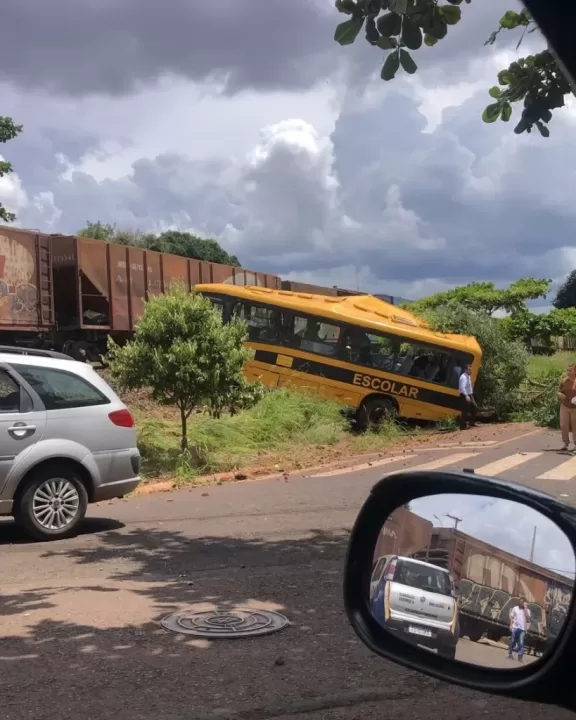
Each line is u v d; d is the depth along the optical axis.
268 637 5.29
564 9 1.87
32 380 8.52
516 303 41.25
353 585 2.54
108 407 8.90
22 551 7.98
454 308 23.81
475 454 15.39
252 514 9.88
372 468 13.87
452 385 20.70
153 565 7.38
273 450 16.00
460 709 4.18
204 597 6.24
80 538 8.60
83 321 22.91
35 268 21.36
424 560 2.40
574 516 2.08
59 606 5.97
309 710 4.16
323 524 9.24
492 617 2.19
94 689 4.40
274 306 20.52
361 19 4.65
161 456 13.68
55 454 8.41
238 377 13.70
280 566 7.33
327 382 20.39
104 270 23.11
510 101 5.30
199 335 13.48
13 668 4.71
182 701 4.24
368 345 20.56
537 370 24.98
